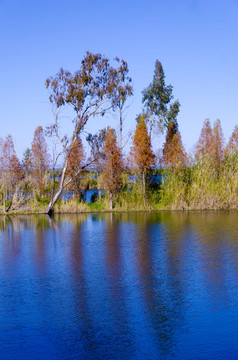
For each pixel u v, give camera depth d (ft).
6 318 31.73
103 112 130.82
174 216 111.14
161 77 196.34
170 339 27.09
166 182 139.33
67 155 130.41
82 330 29.01
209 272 44.96
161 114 198.18
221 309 32.48
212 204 130.52
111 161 134.62
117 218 111.04
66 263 51.72
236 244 62.18
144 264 49.85
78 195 144.77
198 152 162.81
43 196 151.84
